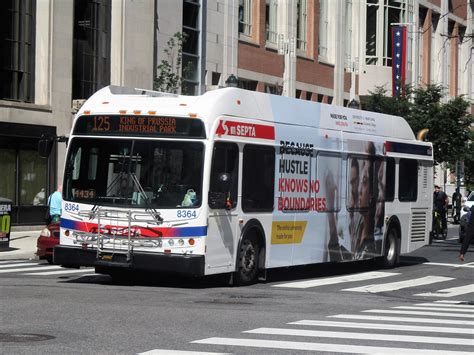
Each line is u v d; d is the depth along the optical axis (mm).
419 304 17875
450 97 78250
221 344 11219
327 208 23031
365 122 25188
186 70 42250
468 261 29812
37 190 37969
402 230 27078
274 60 53938
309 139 22188
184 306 15414
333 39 60750
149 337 11672
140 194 18500
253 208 19953
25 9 37469
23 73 37469
